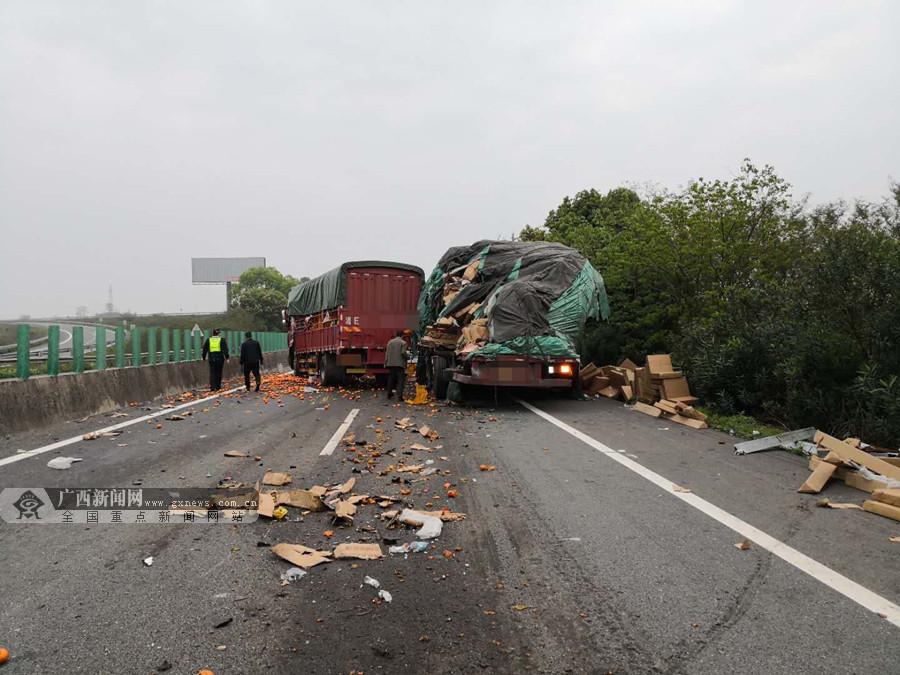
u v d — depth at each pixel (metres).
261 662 3.04
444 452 8.25
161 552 4.53
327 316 19.89
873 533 4.86
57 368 11.49
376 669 2.98
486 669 2.98
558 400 14.28
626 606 3.62
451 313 14.60
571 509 5.54
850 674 2.89
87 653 3.13
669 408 11.06
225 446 8.73
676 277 16.55
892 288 8.55
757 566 4.19
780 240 15.01
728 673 2.92
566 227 27.27
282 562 4.33
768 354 10.66
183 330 20.27
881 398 7.93
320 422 11.21
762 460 7.62
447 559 4.38
